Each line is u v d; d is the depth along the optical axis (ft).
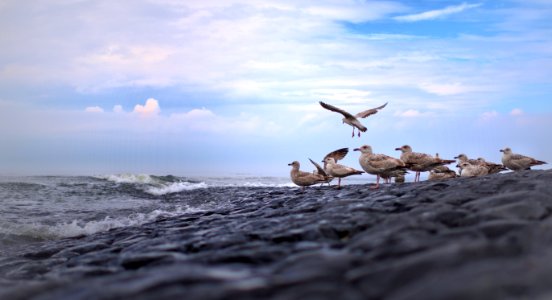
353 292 12.68
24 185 90.94
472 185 33.99
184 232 33.99
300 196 49.11
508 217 21.36
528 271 12.02
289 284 13.57
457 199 28.63
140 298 13.58
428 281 12.35
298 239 23.77
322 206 34.71
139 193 90.94
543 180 32.94
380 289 12.62
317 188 59.93
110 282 15.83
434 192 34.19
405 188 39.32
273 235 24.73
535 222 18.70
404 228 20.31
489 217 21.52
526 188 30.01
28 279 25.40
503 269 12.35
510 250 14.12
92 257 28.22
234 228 29.94
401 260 14.08
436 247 15.65
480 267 12.74
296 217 30.01
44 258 34.58
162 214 61.52
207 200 78.23
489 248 14.19
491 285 11.42
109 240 36.86
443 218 22.86
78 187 93.56
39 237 47.42
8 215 58.54
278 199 49.08
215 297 12.98
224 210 48.08
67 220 56.13
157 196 87.61
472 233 17.84
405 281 12.80
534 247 14.46
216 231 29.89
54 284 17.04
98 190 91.25
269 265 17.84
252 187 104.42
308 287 13.09
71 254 32.68
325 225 24.73
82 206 69.92
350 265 14.94
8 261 33.27
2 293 16.40
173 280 14.74
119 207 69.46
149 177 112.68
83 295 14.64
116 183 101.96
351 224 24.79
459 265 13.21
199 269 16.48
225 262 19.42
